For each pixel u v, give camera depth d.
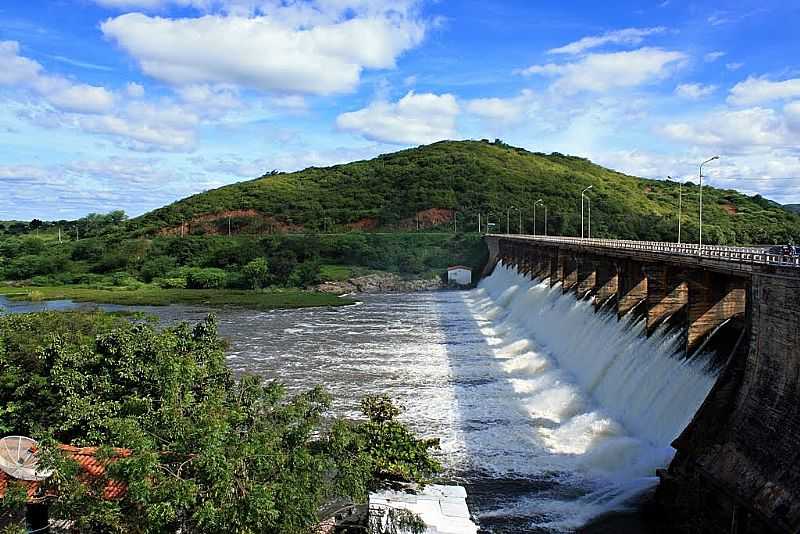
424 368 66.50
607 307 62.22
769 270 31.33
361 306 117.50
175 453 23.53
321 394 32.69
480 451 43.41
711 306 42.88
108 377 33.16
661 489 34.03
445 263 160.12
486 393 56.75
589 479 39.03
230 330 92.44
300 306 117.88
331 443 28.47
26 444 26.89
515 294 104.56
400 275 152.25
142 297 131.12
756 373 32.06
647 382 45.78
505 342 79.56
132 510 22.30
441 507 31.64
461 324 95.12
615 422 46.00
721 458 31.58
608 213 184.25
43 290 146.50
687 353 42.84
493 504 36.19
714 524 30.92
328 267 158.00
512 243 127.75
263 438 25.14
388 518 30.50
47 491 25.33
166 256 174.25
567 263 81.38
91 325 43.84
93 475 24.45
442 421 49.44
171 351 36.09
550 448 43.66
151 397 30.59
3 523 25.94
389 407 40.97
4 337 37.50
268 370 67.06
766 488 27.94
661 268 49.81
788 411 28.89
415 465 35.72
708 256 41.56
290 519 23.03
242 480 23.20
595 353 57.19
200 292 140.75
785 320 29.64
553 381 58.12
